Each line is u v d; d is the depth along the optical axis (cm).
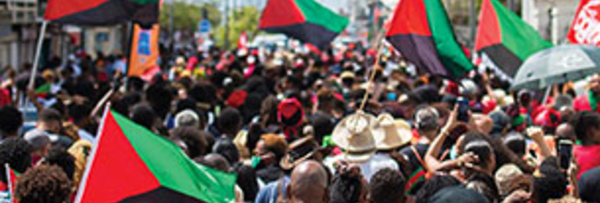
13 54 3500
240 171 755
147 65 1328
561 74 932
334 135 732
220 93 1552
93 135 1016
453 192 502
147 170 554
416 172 739
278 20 1525
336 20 1538
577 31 986
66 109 1118
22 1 3272
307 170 538
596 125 730
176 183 559
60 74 2236
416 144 759
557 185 595
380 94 1459
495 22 1152
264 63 2608
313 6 1527
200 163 711
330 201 610
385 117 749
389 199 557
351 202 611
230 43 7419
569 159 740
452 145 764
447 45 936
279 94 1469
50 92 1670
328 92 1114
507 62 1161
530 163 761
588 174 648
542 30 2250
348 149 701
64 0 1096
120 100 1091
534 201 603
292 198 543
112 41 5503
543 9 2252
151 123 970
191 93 1306
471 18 2895
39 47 1124
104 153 549
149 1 1112
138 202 550
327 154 811
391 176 559
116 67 2641
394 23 930
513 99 1337
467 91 1132
